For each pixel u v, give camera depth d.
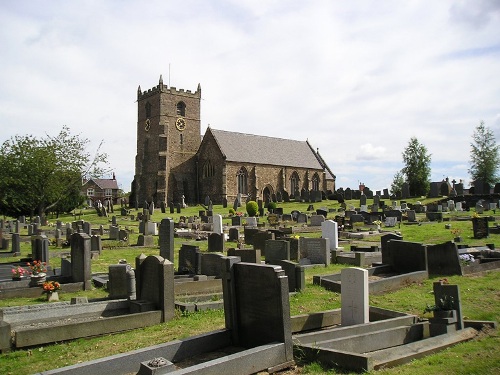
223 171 69.25
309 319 8.98
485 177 74.06
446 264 14.23
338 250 18.61
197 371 6.14
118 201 107.62
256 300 7.74
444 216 35.62
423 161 71.94
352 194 62.22
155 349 7.21
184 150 74.88
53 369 6.75
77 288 13.77
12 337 8.61
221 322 9.77
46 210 57.97
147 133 75.56
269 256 17.89
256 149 75.75
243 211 54.12
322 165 84.25
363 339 7.76
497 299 11.16
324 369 6.93
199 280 13.59
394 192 77.81
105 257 20.88
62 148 54.72
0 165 52.19
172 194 72.81
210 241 21.92
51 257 21.53
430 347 7.64
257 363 6.82
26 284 14.11
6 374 7.23
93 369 6.55
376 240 25.20
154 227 31.55
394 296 11.93
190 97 76.31
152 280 10.32
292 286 12.74
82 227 32.19
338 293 12.51
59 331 8.70
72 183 56.91
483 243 20.98
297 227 33.00
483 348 7.68
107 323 9.20
